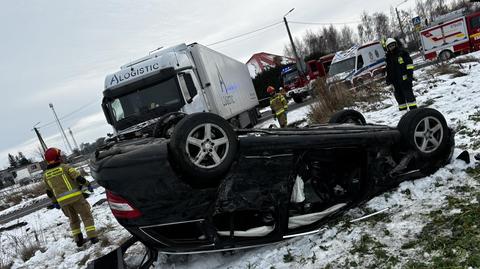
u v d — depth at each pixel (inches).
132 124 401.7
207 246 142.2
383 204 154.6
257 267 137.5
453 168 167.8
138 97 403.5
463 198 141.8
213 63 518.6
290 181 146.9
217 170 137.6
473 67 534.0
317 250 136.8
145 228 141.6
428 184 159.5
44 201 634.2
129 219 139.7
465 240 115.2
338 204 158.6
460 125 246.8
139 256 183.5
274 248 146.9
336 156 169.8
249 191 142.9
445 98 358.6
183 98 395.5
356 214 153.3
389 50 318.0
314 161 166.7
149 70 402.0
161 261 165.2
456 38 1016.2
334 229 147.2
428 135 169.6
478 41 989.2
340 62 827.4
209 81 458.3
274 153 146.4
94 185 564.7
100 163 141.5
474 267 103.1
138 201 137.3
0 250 306.5
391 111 391.5
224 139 140.7
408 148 168.1
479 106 284.2
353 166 170.1
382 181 160.4
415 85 510.0
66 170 248.8
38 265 239.0
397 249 123.2
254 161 144.6
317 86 526.6
